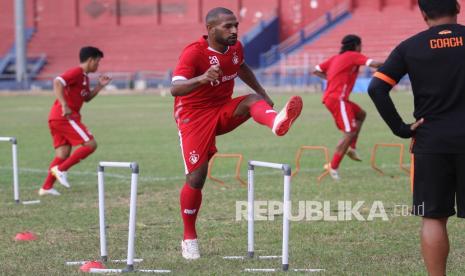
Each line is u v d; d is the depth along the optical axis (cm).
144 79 8888
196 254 1269
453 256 1256
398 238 1412
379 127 3922
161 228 1526
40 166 2598
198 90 1241
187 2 9700
